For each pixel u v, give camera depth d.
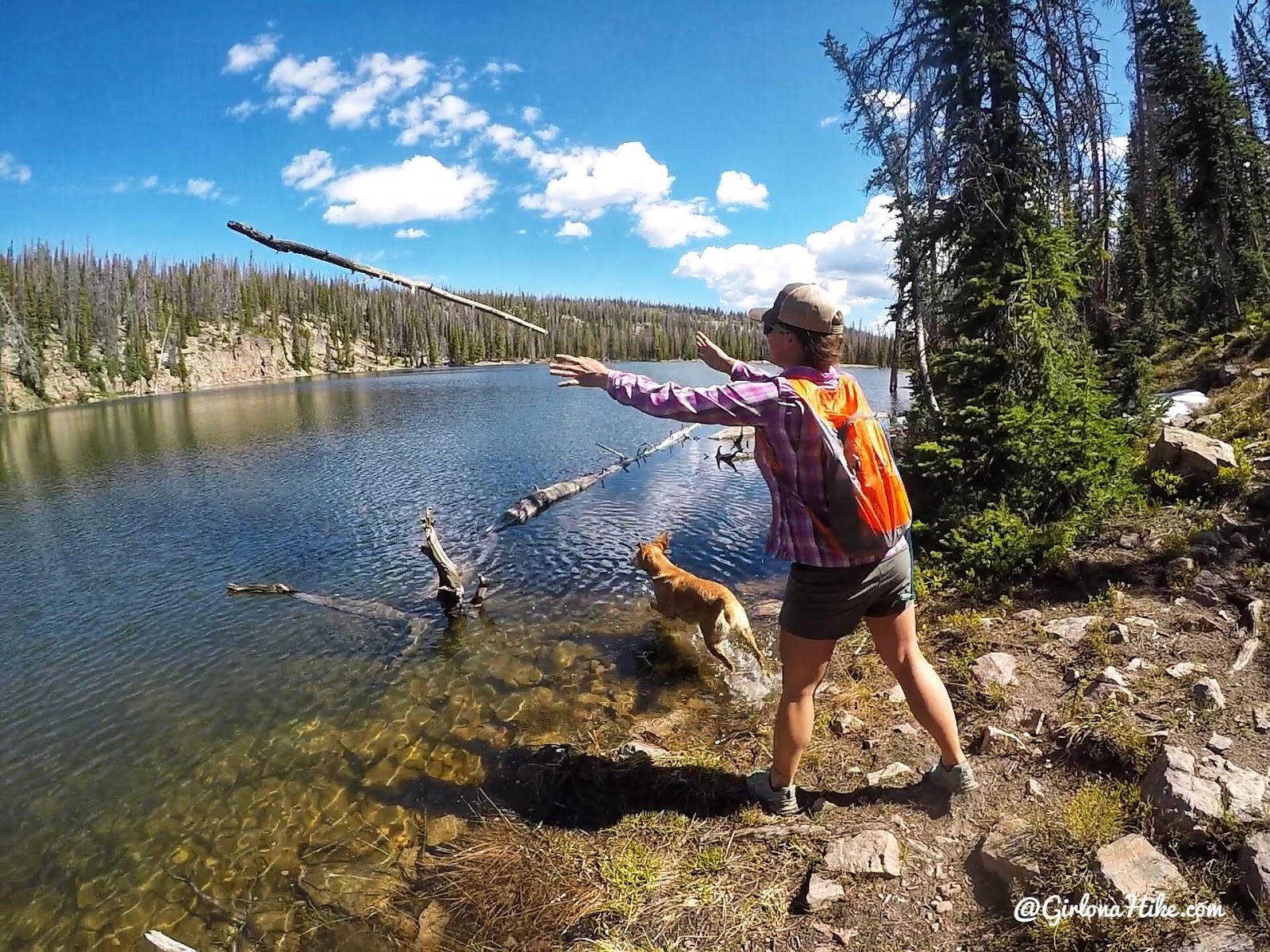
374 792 4.62
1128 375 9.15
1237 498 5.73
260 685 6.55
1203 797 2.60
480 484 16.34
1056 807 2.95
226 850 4.20
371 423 30.97
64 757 5.52
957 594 5.79
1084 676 3.91
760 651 6.39
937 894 2.65
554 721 5.39
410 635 7.57
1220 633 4.05
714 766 3.96
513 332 118.94
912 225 8.89
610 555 10.30
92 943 3.61
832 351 2.89
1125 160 7.97
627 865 3.15
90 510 14.99
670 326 138.75
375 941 3.22
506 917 3.08
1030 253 7.02
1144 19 14.29
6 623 8.62
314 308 124.94
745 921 2.69
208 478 18.09
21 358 64.12
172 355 89.38
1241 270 20.56
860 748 3.79
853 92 9.35
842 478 2.72
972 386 7.17
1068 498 6.36
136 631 8.20
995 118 7.07
